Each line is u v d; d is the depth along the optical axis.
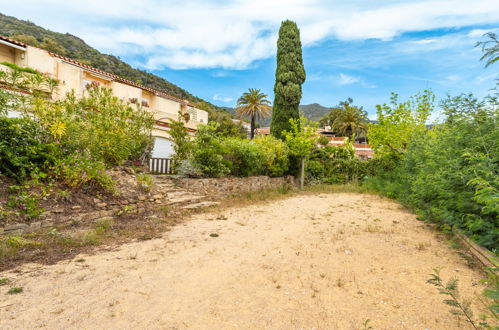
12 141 5.78
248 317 2.67
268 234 6.06
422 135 9.48
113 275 3.61
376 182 14.99
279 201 11.21
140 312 2.71
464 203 4.80
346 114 50.84
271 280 3.58
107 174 7.28
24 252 4.20
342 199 11.97
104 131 8.25
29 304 2.78
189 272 3.82
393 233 6.05
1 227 4.61
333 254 4.66
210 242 5.34
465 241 4.87
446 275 3.66
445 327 2.44
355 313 2.73
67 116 7.15
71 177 6.18
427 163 6.57
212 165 11.30
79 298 2.95
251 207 9.59
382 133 14.64
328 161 20.30
